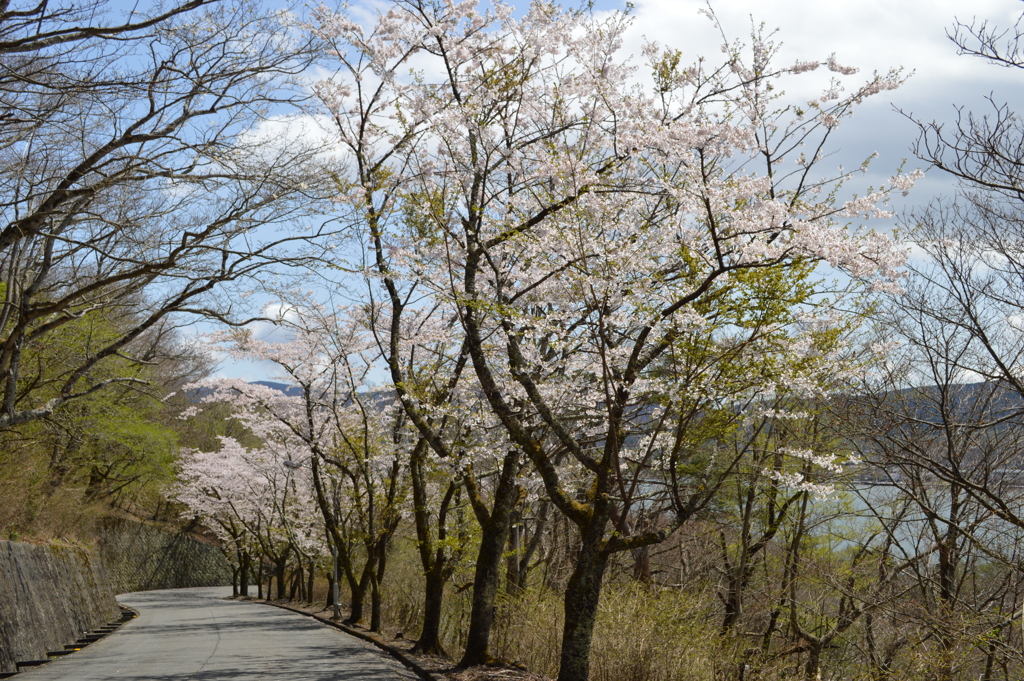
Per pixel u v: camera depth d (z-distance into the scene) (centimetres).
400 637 1902
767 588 1644
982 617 1206
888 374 1315
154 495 5609
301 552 3528
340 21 1312
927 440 1270
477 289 1230
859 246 888
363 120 1407
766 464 1382
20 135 1291
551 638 1349
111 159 1380
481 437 1488
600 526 1048
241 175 1409
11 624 1473
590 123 1097
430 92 1187
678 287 989
